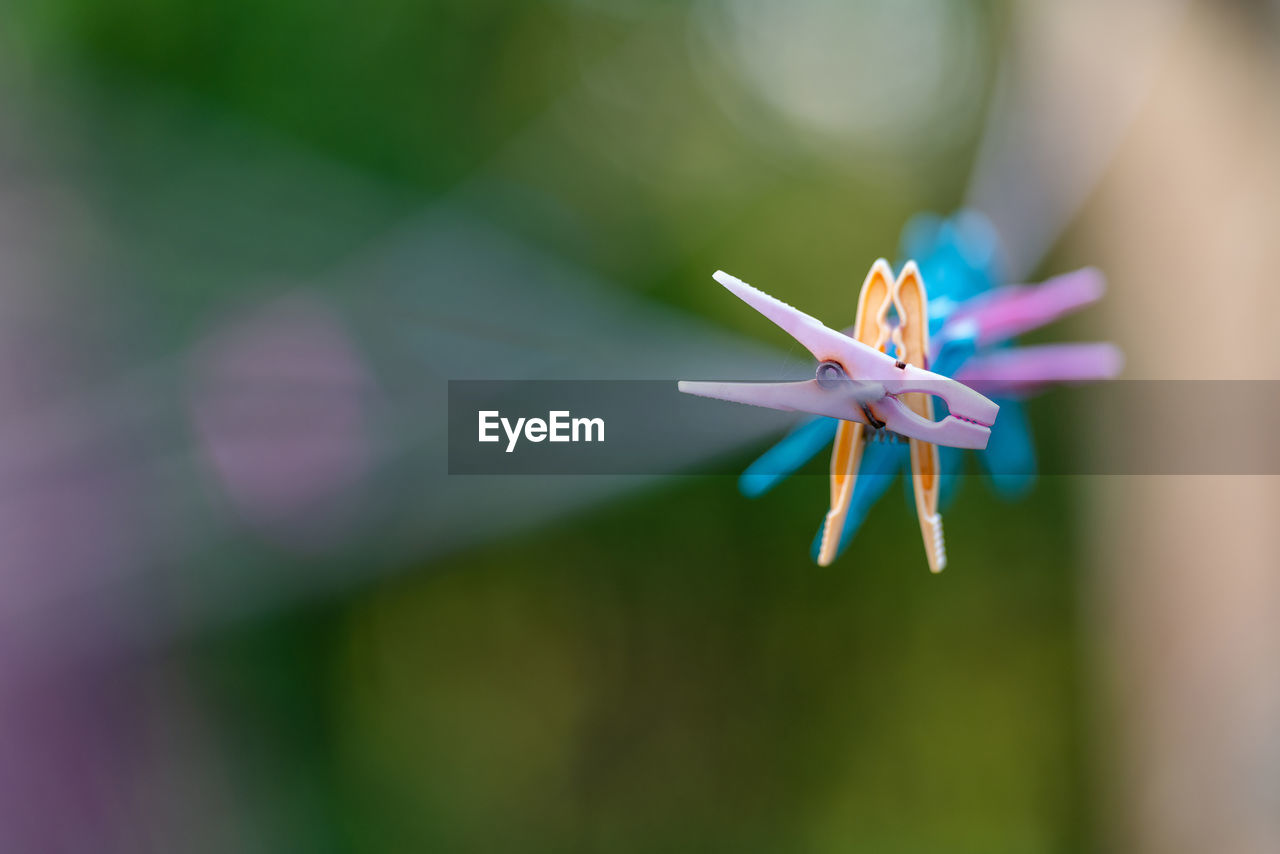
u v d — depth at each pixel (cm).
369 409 139
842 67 211
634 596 205
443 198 170
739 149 207
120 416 128
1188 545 95
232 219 149
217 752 143
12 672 115
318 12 161
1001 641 201
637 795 210
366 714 186
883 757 207
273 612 152
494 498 149
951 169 204
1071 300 63
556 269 176
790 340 194
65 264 134
